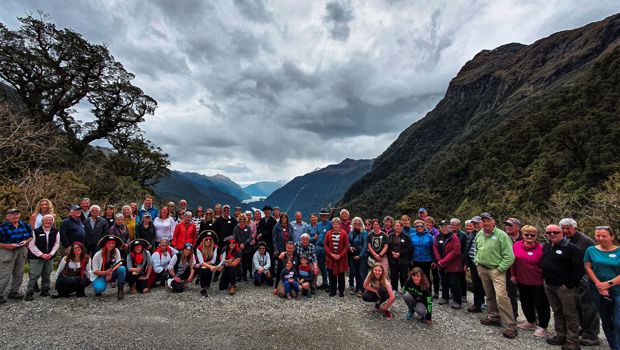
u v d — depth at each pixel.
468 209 53.34
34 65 28.98
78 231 7.39
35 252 6.61
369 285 6.94
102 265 7.17
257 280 8.69
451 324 6.28
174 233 8.62
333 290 7.98
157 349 4.74
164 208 8.98
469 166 68.69
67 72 31.36
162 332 5.36
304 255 8.03
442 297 7.75
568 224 5.60
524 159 51.38
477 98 175.25
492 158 59.88
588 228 17.92
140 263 7.67
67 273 6.91
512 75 152.62
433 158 121.06
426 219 9.10
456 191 65.31
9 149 18.16
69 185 17.97
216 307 6.78
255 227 9.60
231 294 7.78
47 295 7.02
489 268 6.16
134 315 6.09
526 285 5.96
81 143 33.50
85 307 6.44
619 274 4.67
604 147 32.94
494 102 152.12
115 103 35.25
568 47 131.75
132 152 39.03
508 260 5.82
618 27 107.88
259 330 5.63
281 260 8.30
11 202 13.51
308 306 7.09
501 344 5.37
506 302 5.79
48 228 6.87
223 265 7.98
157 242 8.77
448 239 7.34
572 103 55.28
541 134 54.44
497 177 53.72
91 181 24.72
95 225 7.94
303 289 7.76
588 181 32.41
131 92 35.88
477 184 56.91
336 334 5.59
